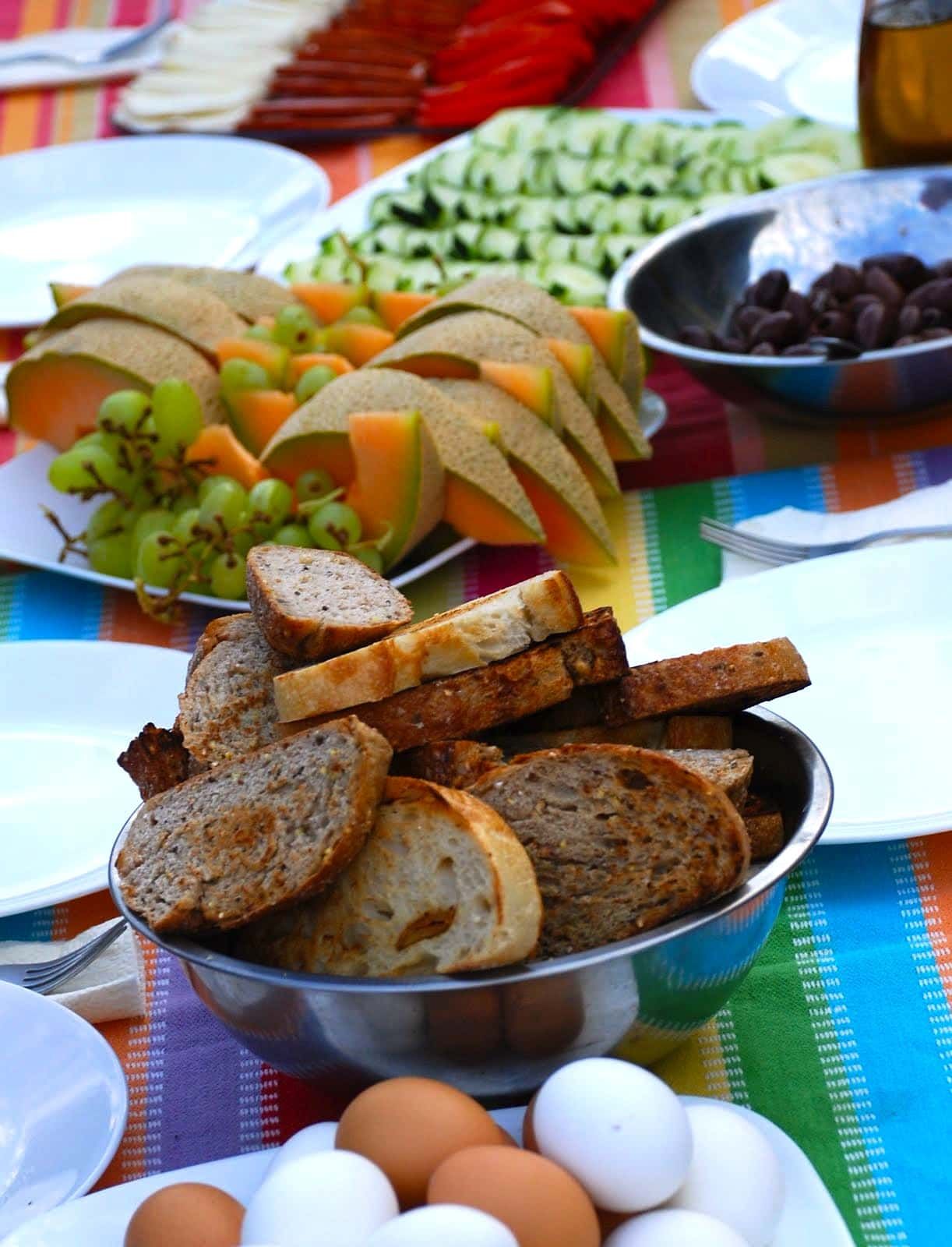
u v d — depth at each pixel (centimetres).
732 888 74
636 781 75
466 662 84
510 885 70
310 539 138
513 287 158
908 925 95
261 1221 64
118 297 162
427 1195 66
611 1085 67
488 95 240
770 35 241
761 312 156
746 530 135
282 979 71
